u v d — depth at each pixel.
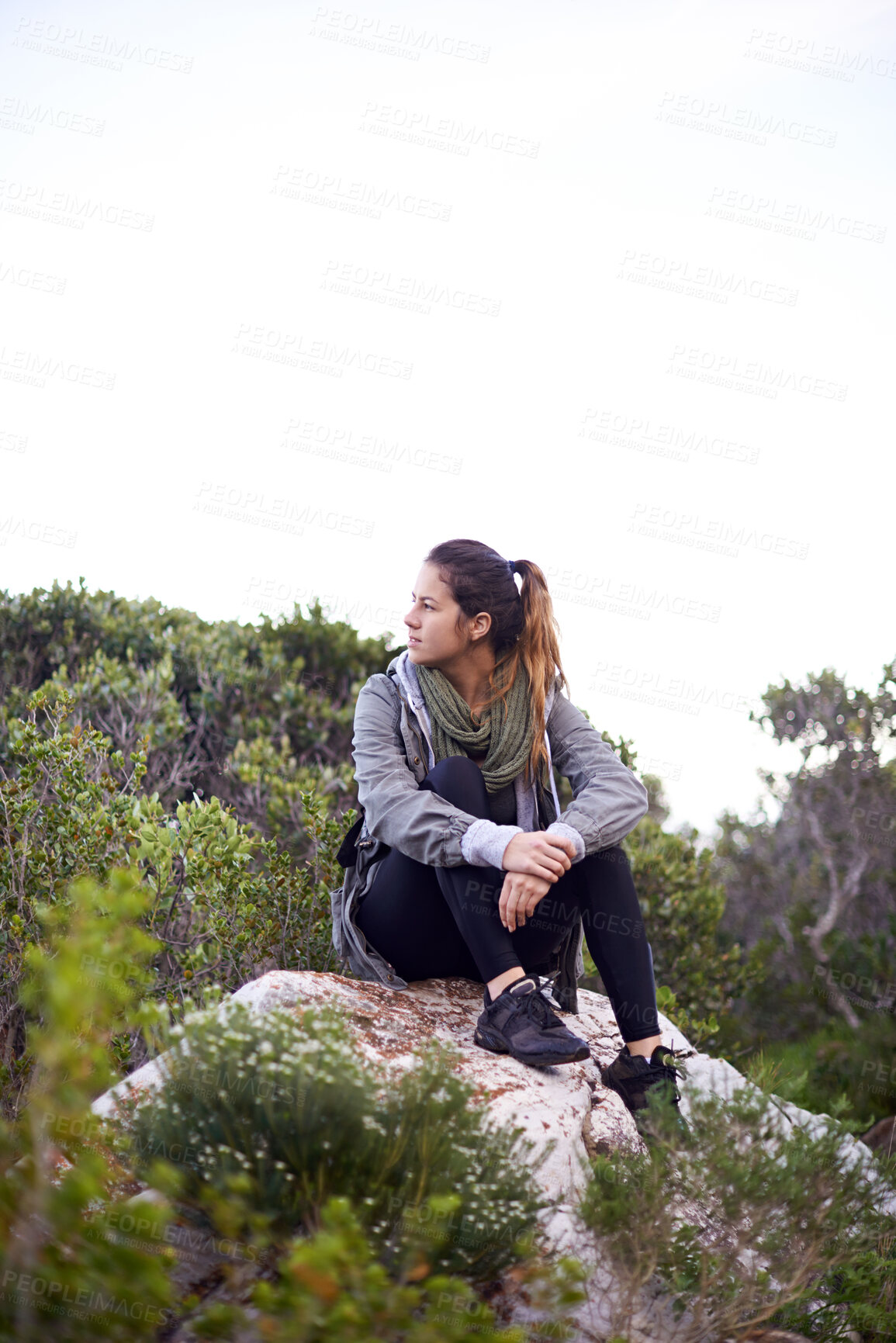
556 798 2.61
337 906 2.61
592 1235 1.80
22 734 3.31
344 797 5.39
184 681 6.02
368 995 2.32
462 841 2.21
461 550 2.62
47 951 2.64
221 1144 1.53
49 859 2.96
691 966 5.03
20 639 5.82
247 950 3.01
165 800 5.06
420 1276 1.36
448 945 2.49
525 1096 2.06
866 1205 1.95
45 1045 1.12
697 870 5.37
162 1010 1.64
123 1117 1.65
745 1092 1.88
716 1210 1.80
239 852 3.08
